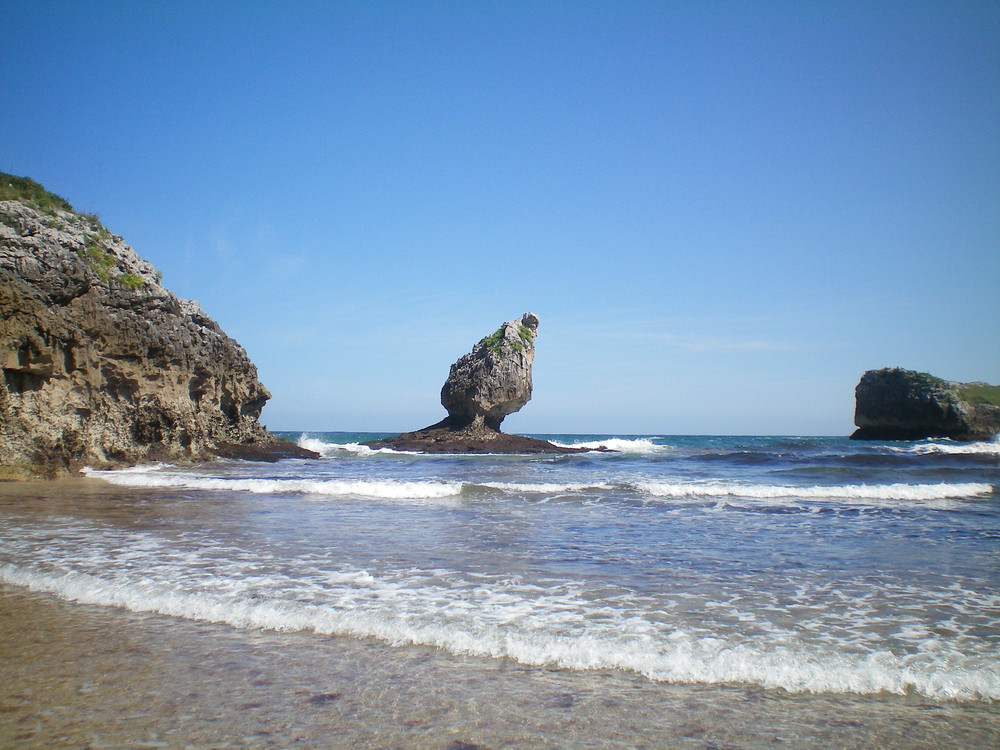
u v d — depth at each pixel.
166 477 23.02
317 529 13.25
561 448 50.81
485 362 51.53
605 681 5.71
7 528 13.02
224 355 39.66
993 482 26.19
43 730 4.70
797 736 4.77
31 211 26.00
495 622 7.23
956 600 8.38
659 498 18.92
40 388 24.58
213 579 9.03
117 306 28.84
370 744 4.55
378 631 6.93
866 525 14.52
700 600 8.27
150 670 5.84
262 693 5.38
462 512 15.89
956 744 4.67
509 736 4.69
